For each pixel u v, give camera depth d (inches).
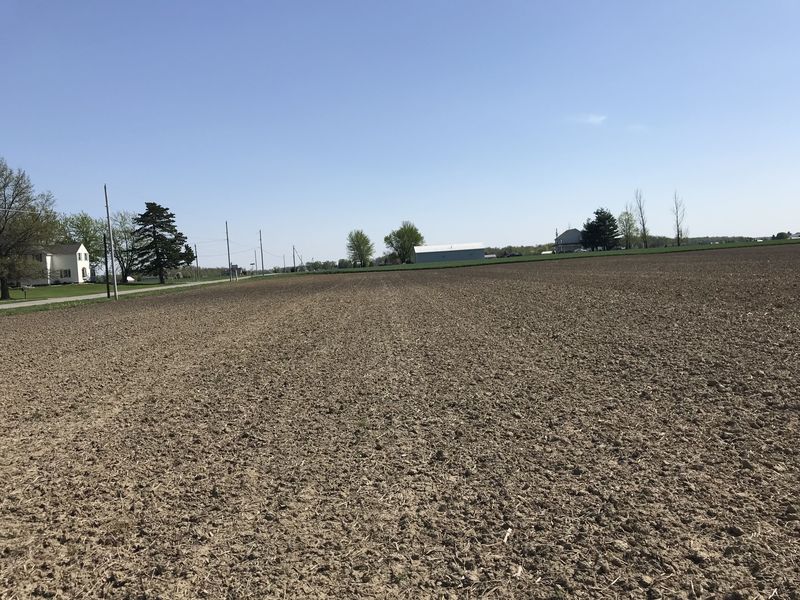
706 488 185.0
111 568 157.3
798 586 133.4
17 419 327.9
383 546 162.6
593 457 217.9
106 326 885.8
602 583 139.3
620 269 1537.9
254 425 291.0
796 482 185.5
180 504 196.9
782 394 278.2
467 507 183.8
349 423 285.0
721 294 713.6
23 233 2151.8
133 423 306.3
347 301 1133.1
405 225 6200.8
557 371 365.7
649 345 422.9
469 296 1029.8
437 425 272.5
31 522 189.2
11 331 901.8
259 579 148.3
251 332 697.0
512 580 142.8
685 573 141.1
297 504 193.0
